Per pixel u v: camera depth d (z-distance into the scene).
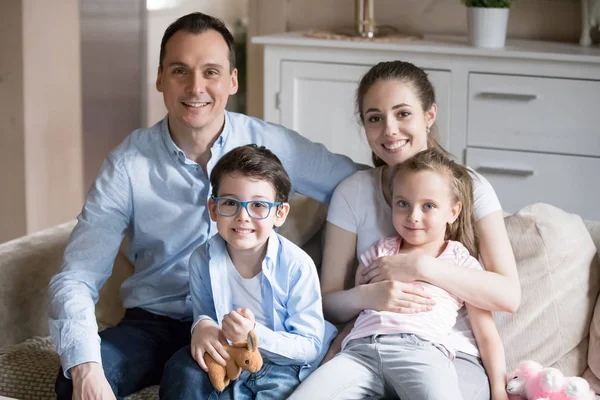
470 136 3.31
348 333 2.03
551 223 2.12
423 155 2.02
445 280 1.93
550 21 3.55
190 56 2.06
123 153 2.14
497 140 3.28
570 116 3.17
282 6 3.88
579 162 3.19
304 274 1.95
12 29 3.76
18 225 3.98
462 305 2.01
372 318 1.95
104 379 1.86
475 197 2.05
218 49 2.08
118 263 2.43
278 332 1.89
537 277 2.06
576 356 2.04
